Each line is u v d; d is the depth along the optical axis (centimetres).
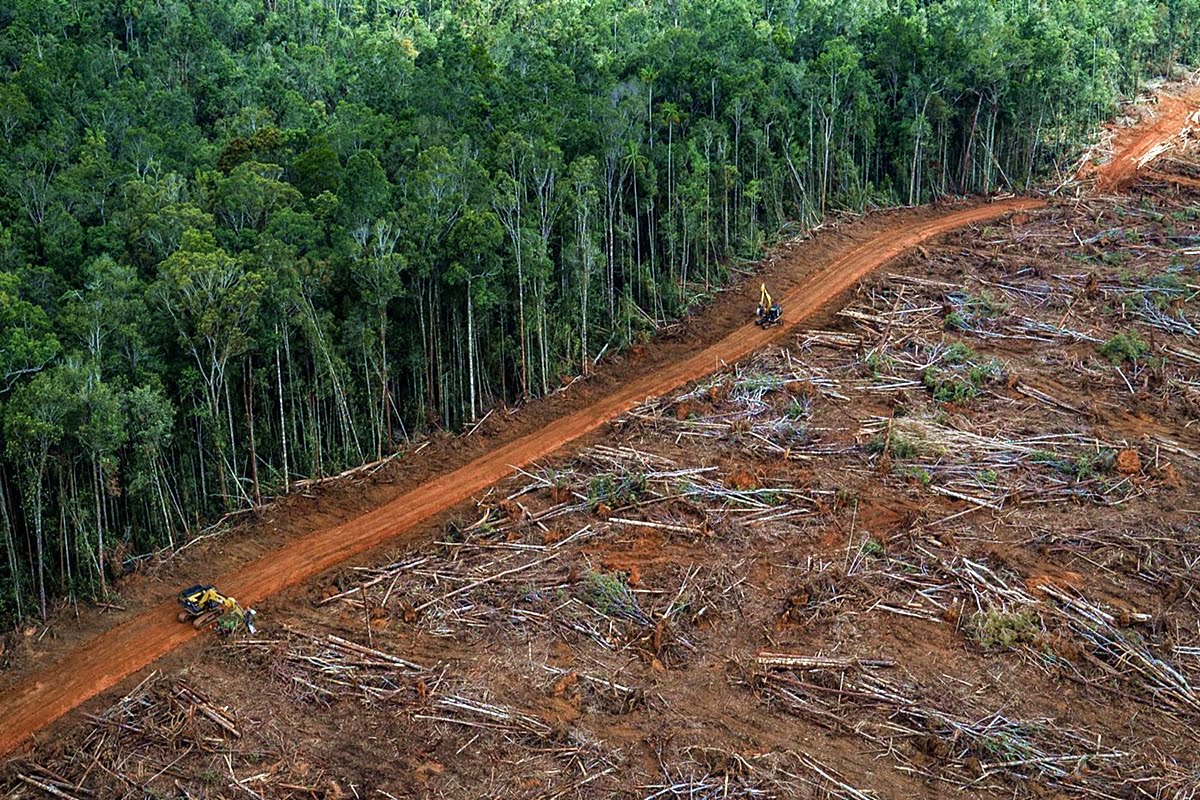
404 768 3703
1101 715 3888
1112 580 4541
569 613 4400
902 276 7481
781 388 6094
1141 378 6156
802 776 3641
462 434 5922
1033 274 7488
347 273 5556
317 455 5453
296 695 4022
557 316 6488
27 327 4581
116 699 4044
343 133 6938
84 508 4641
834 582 4525
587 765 3691
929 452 5394
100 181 6366
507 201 5975
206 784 3638
